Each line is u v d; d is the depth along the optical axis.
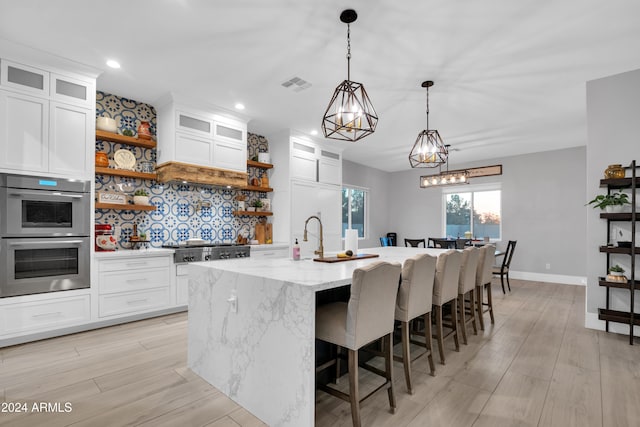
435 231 8.17
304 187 5.54
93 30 2.66
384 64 3.19
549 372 2.50
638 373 2.47
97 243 3.61
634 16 2.44
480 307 3.57
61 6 2.36
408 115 4.55
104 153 3.76
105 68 3.29
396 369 2.56
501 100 4.03
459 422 1.86
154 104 4.23
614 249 3.23
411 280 2.21
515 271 6.95
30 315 2.97
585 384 2.30
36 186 3.00
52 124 3.10
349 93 2.46
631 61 3.11
